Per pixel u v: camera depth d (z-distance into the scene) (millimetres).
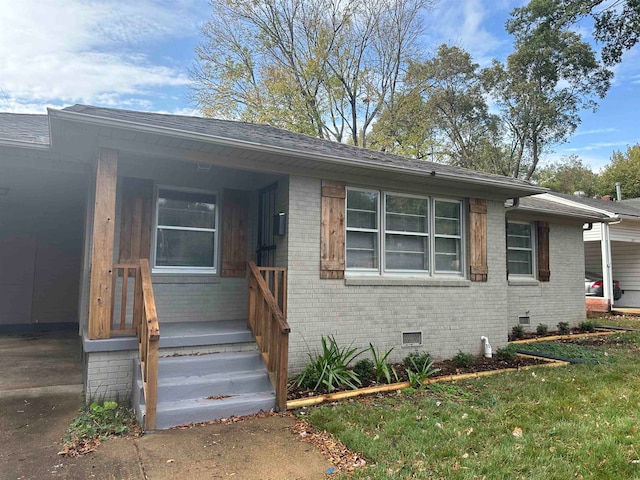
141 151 5074
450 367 6680
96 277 4746
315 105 22578
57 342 8023
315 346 6102
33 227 9562
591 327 10594
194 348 5238
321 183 6328
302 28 22078
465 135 28484
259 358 5273
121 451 3619
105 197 4824
